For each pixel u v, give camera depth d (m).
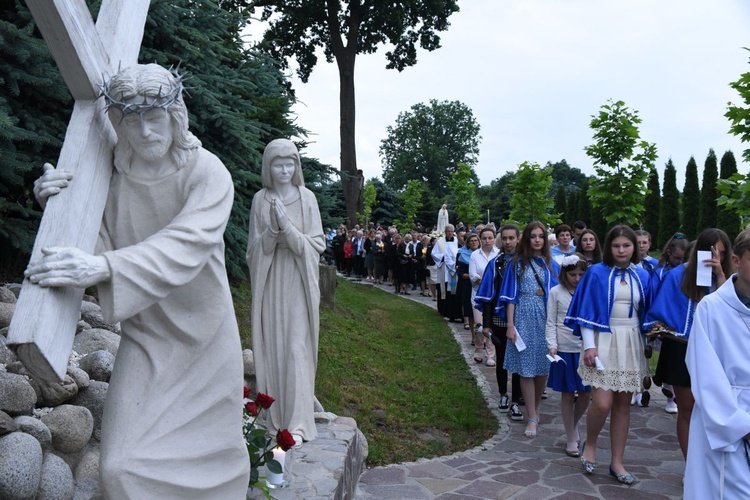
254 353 4.96
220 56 8.03
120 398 2.16
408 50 31.70
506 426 6.98
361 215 30.78
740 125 7.92
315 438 4.92
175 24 7.25
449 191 80.19
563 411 5.97
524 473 5.43
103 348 4.43
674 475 5.38
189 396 2.25
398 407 7.32
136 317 2.22
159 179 2.20
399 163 81.25
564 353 5.91
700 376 2.94
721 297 2.98
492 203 56.88
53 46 1.91
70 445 3.42
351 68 28.89
